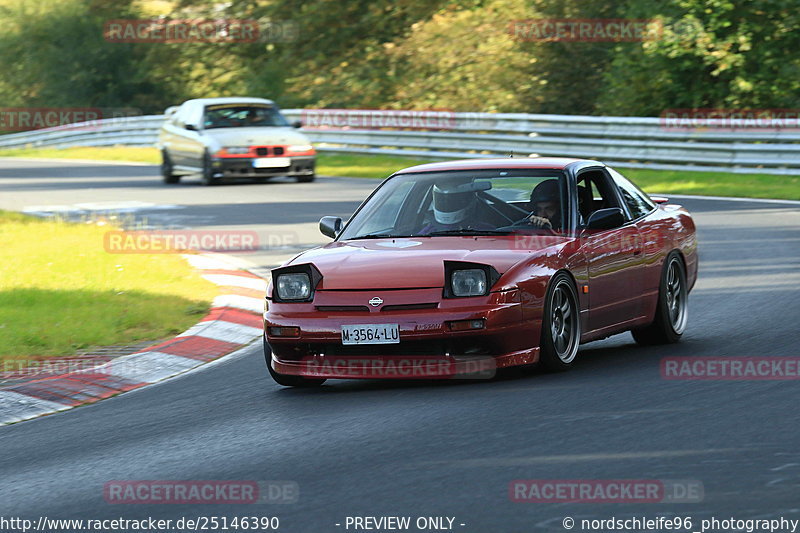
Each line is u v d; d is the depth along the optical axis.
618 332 29.30
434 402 24.30
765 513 15.84
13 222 60.75
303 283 26.44
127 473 20.30
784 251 46.84
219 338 34.38
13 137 139.12
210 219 62.94
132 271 45.59
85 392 28.31
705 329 32.56
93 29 174.88
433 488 17.81
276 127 85.62
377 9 143.25
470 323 24.91
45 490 19.50
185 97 169.75
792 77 97.56
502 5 131.62
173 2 160.12
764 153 76.31
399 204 29.41
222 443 22.09
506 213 28.42
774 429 20.50
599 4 120.44
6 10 177.88
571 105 120.12
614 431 20.83
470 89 125.62
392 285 25.58
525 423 21.80
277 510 17.23
